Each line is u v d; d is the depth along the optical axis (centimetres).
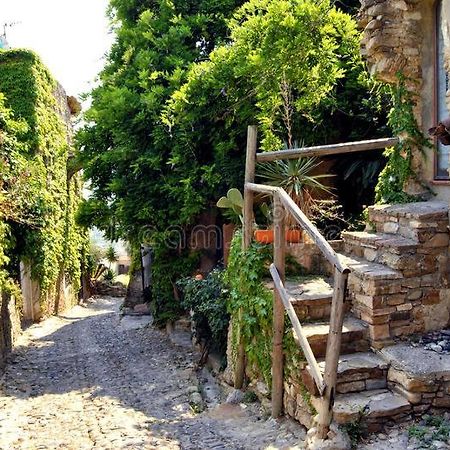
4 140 923
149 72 1028
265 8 823
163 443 470
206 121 959
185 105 912
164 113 928
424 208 534
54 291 1550
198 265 1062
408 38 603
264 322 529
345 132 918
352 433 398
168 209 988
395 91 634
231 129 941
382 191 664
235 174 922
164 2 1095
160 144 967
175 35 1044
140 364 863
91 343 1102
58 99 1698
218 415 551
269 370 521
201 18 1065
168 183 956
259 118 809
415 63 607
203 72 909
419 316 489
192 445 460
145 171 1000
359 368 439
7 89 1328
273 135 801
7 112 937
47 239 1366
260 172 704
